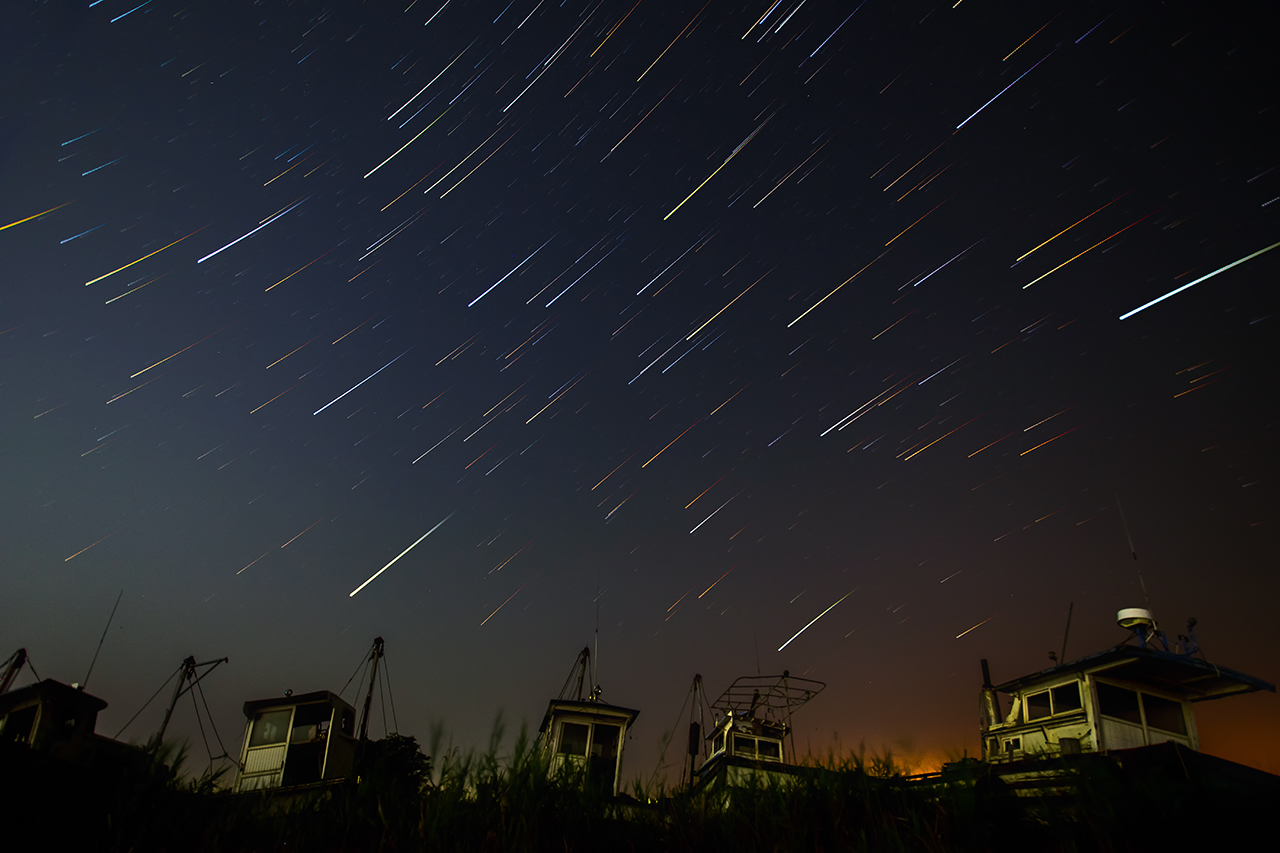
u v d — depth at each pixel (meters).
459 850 4.21
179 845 4.25
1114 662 13.19
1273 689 12.44
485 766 4.84
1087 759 6.26
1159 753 7.59
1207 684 13.15
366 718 19.81
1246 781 7.05
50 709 15.13
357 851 4.47
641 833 4.91
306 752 18.06
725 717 19.59
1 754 4.46
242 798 4.84
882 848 4.79
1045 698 14.44
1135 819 5.35
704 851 4.94
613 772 18.00
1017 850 5.39
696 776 5.95
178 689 20.25
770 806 5.22
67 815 4.23
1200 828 5.21
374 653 21.42
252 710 19.08
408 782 5.05
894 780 5.68
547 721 19.03
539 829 4.64
